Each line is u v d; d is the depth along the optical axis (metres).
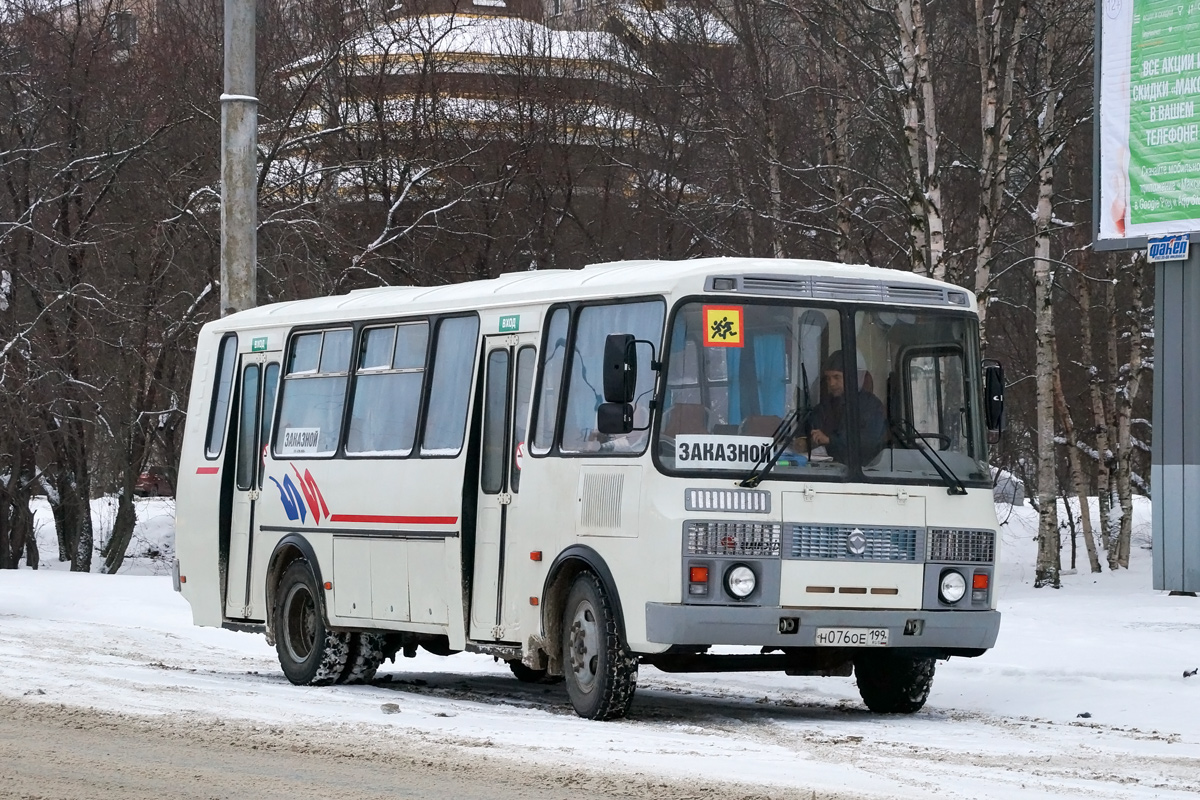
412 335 16.25
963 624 13.38
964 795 9.28
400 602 15.84
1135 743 12.16
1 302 37.94
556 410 14.00
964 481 13.55
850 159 36.59
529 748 11.05
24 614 25.45
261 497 18.23
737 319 13.05
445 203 37.22
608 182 38.91
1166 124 24.72
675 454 12.76
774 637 12.74
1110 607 23.91
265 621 17.94
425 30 39.50
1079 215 40.28
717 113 36.22
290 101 37.31
